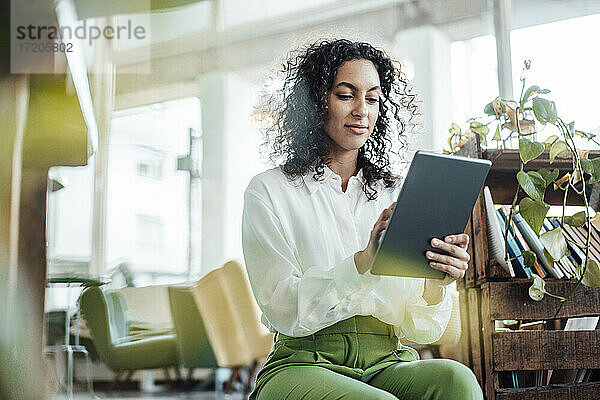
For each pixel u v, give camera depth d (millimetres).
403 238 1009
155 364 2088
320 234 1222
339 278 1066
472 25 4133
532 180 1504
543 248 1532
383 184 1356
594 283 1495
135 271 2936
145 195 3174
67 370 1812
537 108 1558
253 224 1195
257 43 4098
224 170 3867
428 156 964
